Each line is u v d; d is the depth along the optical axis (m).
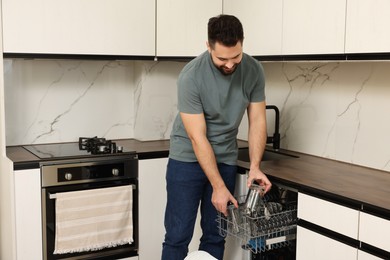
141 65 3.58
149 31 3.30
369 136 2.78
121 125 3.70
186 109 2.45
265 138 2.64
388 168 2.69
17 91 3.31
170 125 3.72
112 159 3.04
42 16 2.96
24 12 2.92
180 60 3.40
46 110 3.41
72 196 2.87
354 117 2.86
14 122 3.32
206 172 2.45
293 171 2.68
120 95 3.67
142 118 3.62
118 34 3.20
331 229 2.24
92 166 2.97
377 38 2.28
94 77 3.55
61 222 2.86
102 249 3.04
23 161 2.77
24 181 2.79
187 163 2.63
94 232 2.97
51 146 3.33
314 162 2.94
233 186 2.75
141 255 3.20
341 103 2.93
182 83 2.44
